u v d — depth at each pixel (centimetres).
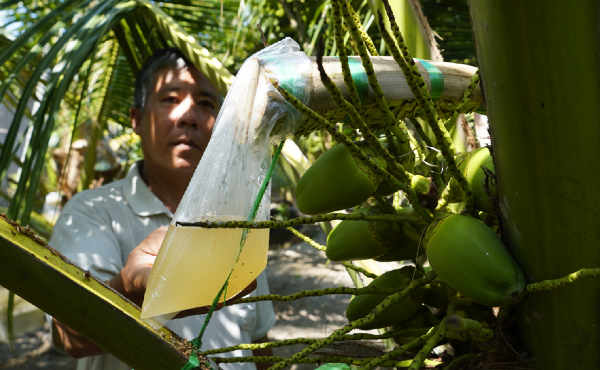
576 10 47
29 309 468
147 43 187
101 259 138
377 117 61
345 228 71
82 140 414
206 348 145
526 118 52
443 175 66
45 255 58
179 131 153
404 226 64
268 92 56
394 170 56
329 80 47
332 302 458
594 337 54
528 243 55
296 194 67
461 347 66
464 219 57
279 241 698
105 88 303
